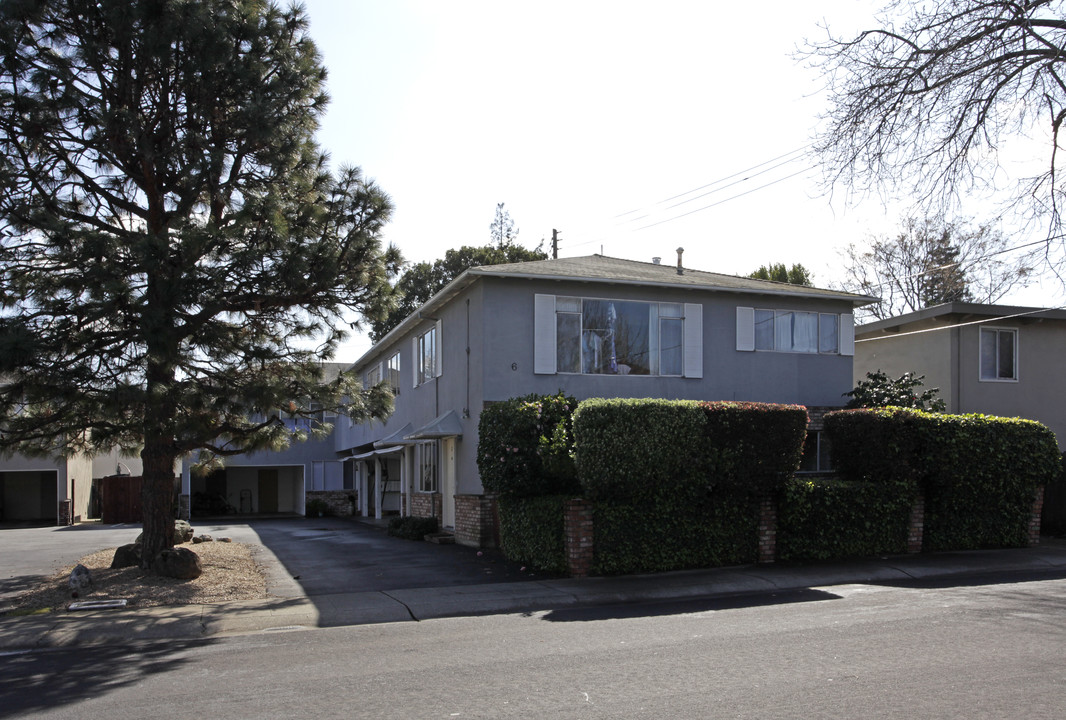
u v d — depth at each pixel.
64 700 6.81
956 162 14.39
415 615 10.95
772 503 14.91
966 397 23.14
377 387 14.50
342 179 13.44
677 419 13.62
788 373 21.50
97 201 13.45
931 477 16.31
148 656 8.59
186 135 12.70
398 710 6.20
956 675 6.93
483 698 6.46
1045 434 17.30
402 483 25.81
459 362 20.12
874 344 25.70
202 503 37.44
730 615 10.27
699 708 6.05
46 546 20.92
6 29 11.70
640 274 20.59
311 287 12.79
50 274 11.75
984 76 13.99
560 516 13.82
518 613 10.99
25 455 12.83
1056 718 5.75
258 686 7.09
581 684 6.82
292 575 13.92
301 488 37.28
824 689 6.52
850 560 15.14
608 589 12.39
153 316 11.19
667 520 13.95
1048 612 10.05
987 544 16.94
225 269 12.12
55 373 11.24
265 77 13.37
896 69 14.38
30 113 11.88
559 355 19.16
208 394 12.40
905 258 39.69
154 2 12.05
